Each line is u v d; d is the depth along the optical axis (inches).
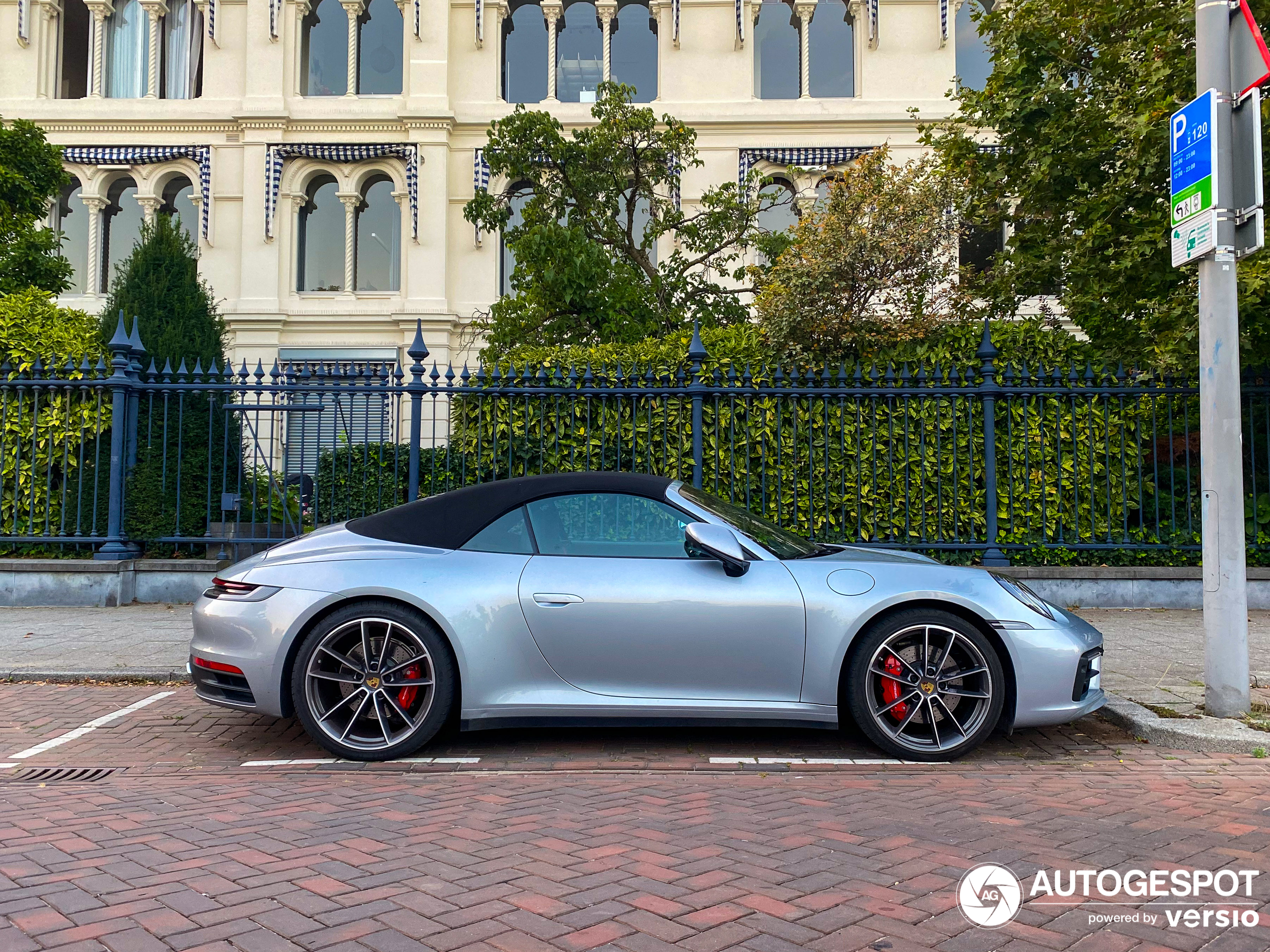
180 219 468.8
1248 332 321.4
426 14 756.6
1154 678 227.6
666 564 172.2
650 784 154.7
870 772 162.7
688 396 355.6
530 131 532.7
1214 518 192.4
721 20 757.9
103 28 782.5
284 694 169.0
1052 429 365.7
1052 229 400.2
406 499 381.1
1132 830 128.5
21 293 430.0
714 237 564.1
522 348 418.9
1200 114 193.0
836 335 385.7
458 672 169.0
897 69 745.0
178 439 386.3
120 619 326.6
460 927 95.2
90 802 144.2
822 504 367.2
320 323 743.1
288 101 757.9
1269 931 95.6
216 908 100.1
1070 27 372.5
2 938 92.0
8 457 372.8
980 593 170.7
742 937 93.0
